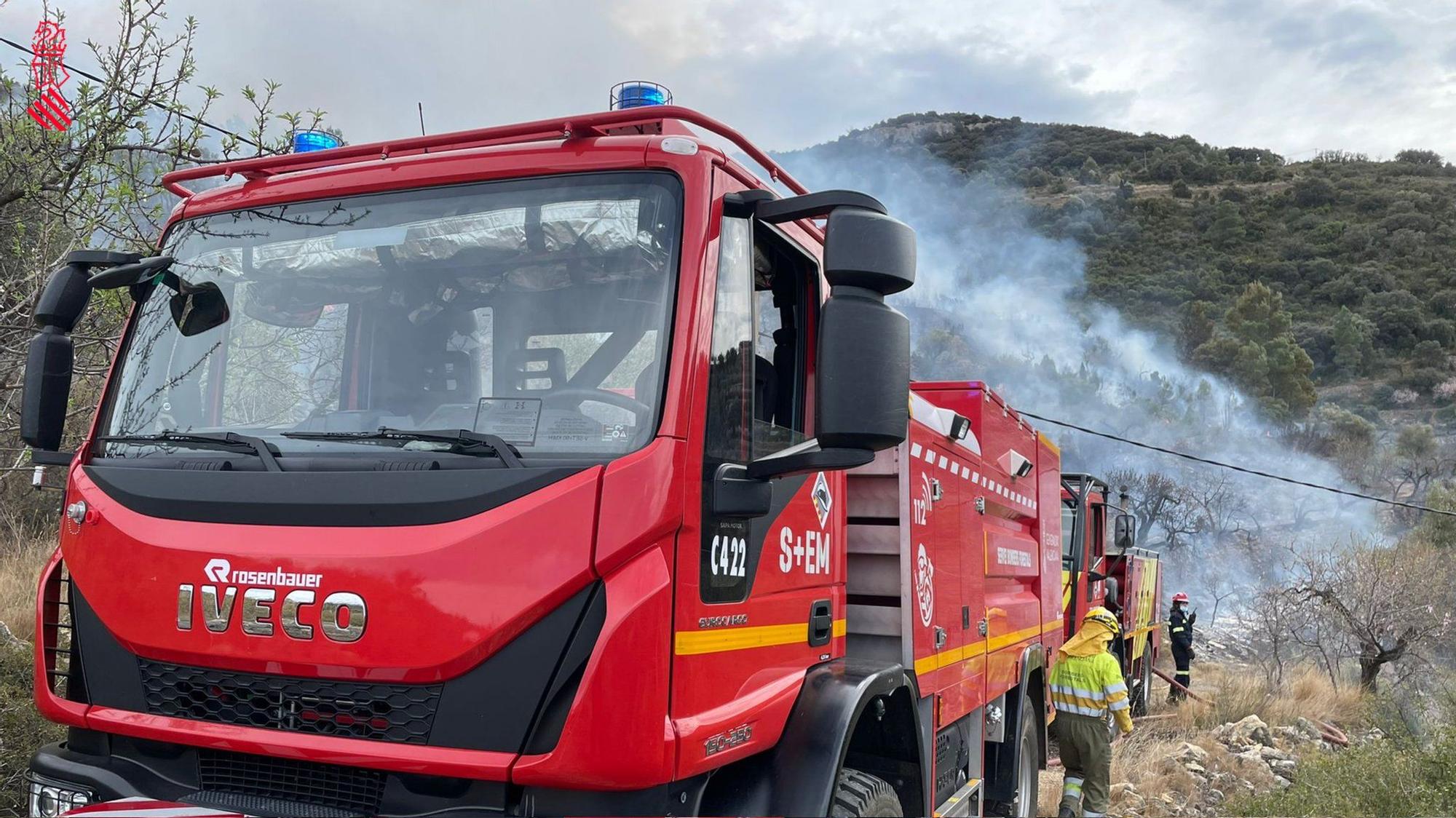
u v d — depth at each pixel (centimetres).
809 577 361
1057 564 826
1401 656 1903
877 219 283
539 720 262
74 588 321
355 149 343
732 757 296
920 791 407
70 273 354
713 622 290
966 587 532
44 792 314
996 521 628
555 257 307
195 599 291
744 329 320
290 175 353
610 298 297
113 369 352
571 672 262
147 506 307
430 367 310
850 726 334
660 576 269
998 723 613
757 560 320
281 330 331
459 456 281
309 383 322
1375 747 982
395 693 272
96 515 316
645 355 287
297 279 334
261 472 295
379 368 315
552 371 296
